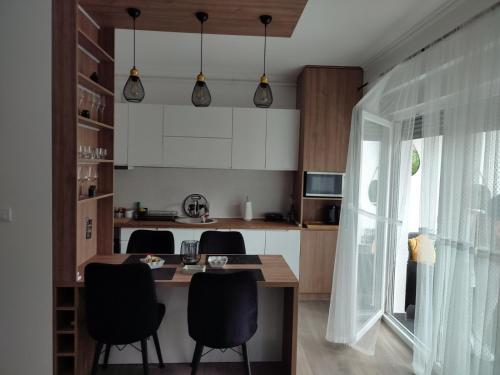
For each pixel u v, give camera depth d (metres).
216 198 4.63
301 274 4.16
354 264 3.08
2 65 2.14
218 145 4.21
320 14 2.73
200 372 2.61
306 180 4.13
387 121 3.06
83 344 2.36
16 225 2.19
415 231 2.96
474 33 1.92
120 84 4.39
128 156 4.15
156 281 2.22
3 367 2.24
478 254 1.88
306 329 3.43
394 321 3.45
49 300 2.20
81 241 2.52
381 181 3.18
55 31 2.13
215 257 2.66
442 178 2.21
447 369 2.08
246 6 2.28
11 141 2.16
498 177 1.77
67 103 2.15
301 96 4.30
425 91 2.42
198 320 2.06
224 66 4.22
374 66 3.79
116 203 4.55
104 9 2.39
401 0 2.46
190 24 2.58
